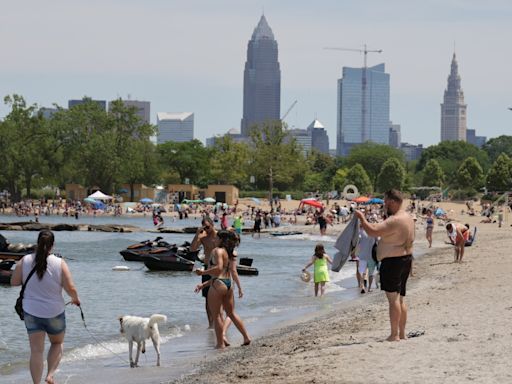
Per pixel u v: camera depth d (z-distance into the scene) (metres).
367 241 39.62
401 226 19.59
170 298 40.75
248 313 34.31
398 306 20.09
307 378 16.39
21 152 180.88
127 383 19.28
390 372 16.30
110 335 28.67
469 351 18.14
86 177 194.62
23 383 20.00
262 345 23.61
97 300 39.53
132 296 41.47
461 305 27.95
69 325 31.08
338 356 18.52
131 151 196.12
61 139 191.25
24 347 25.92
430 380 15.41
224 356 22.25
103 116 198.00
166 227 120.25
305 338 23.75
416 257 62.41
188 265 56.00
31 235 103.50
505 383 14.96
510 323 22.58
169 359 22.75
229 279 24.12
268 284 47.03
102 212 176.38
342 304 35.91
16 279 16.47
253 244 89.75
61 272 16.44
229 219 154.38
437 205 195.50
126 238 98.62
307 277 40.81
